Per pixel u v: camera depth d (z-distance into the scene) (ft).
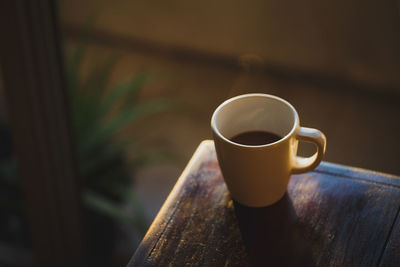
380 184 2.29
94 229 5.57
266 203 2.21
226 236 2.15
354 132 7.30
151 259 2.10
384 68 7.71
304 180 2.33
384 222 2.16
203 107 7.89
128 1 8.71
